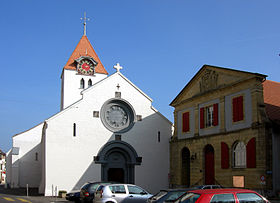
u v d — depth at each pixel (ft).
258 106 85.35
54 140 112.78
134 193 65.26
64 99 163.02
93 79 168.55
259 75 85.76
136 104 125.80
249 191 39.96
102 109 120.67
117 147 120.67
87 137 116.98
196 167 106.83
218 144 98.07
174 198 53.78
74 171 113.29
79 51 172.24
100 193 63.41
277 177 82.07
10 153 166.81
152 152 124.67
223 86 97.71
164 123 128.47
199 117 108.68
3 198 94.73
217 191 39.09
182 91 117.70
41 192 115.34
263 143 82.28
